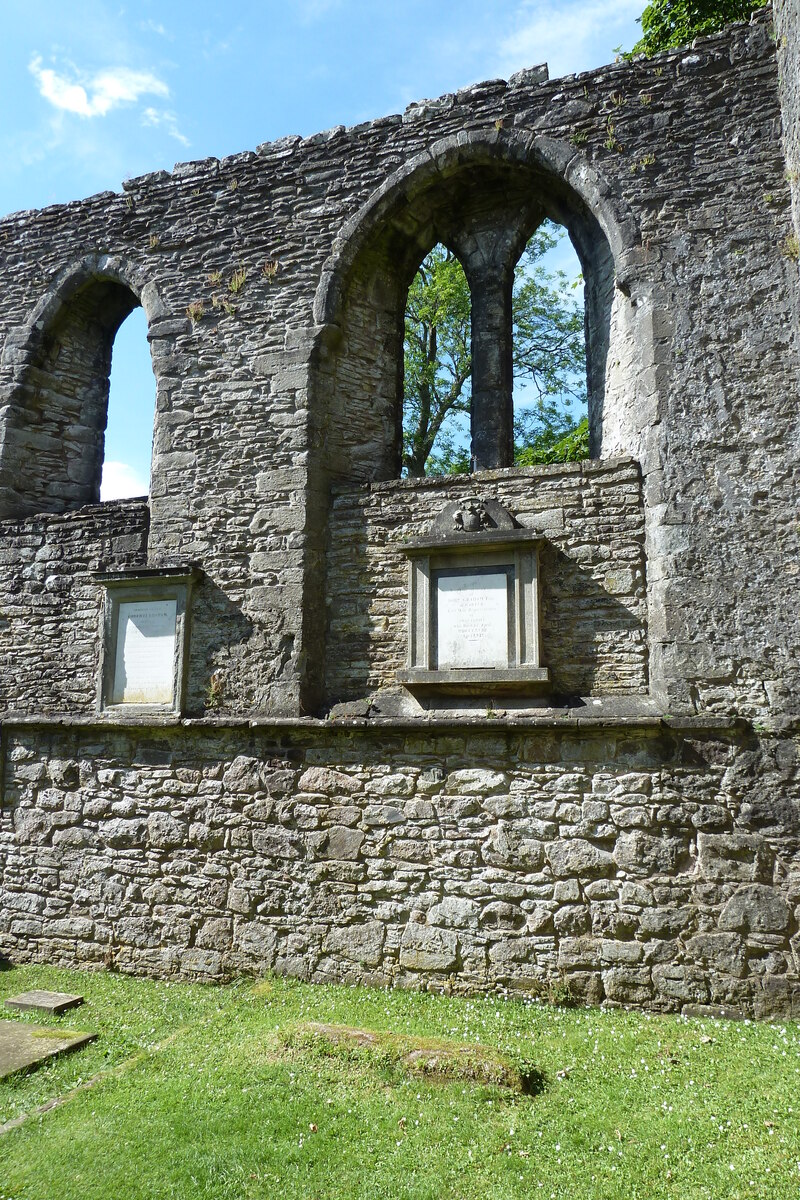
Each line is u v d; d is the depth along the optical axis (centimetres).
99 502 890
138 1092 476
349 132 799
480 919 618
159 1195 377
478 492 699
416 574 686
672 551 624
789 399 622
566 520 669
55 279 905
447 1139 407
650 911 581
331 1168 389
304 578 726
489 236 811
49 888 764
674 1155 387
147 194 870
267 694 718
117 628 785
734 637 601
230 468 775
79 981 695
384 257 824
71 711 803
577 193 718
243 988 653
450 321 1566
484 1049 477
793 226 638
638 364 673
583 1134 406
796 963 551
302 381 765
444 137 760
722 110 680
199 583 764
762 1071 465
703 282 659
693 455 634
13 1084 497
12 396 897
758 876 567
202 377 803
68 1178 392
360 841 661
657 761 599
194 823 718
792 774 573
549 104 730
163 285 841
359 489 746
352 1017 568
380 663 711
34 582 849
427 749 657
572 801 611
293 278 790
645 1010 569
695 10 1111
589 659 645
